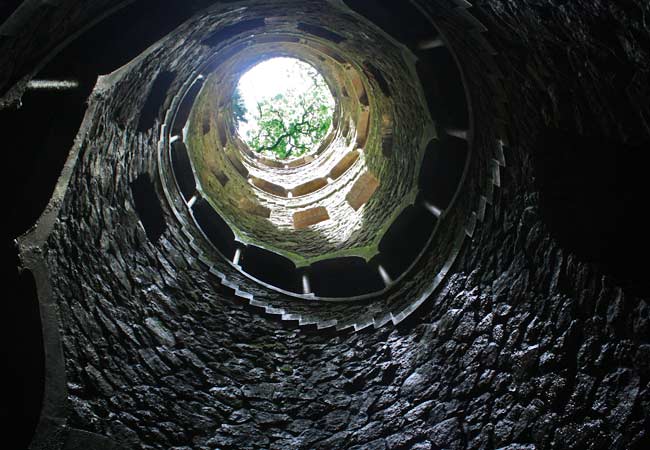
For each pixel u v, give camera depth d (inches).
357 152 402.9
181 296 221.8
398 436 188.7
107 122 173.8
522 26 140.9
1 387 132.7
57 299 146.2
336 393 213.2
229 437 184.9
